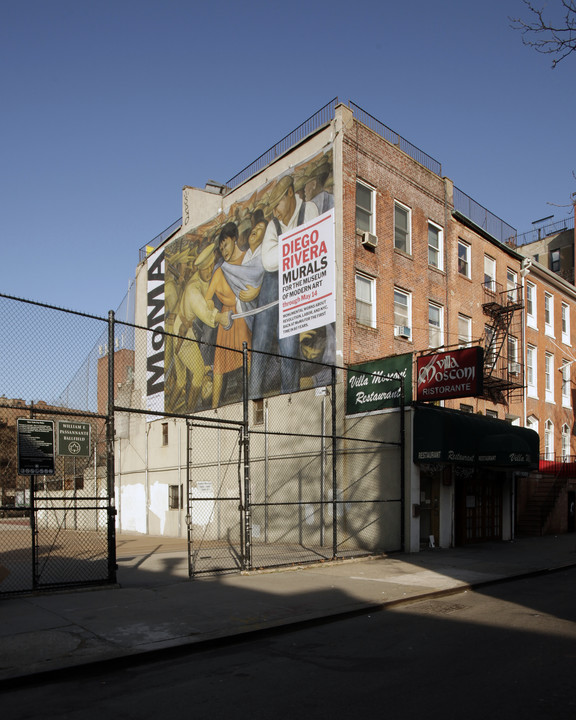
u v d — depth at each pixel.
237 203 24.56
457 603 10.49
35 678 6.20
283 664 6.82
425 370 17.50
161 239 30.31
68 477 28.70
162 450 27.48
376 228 21.25
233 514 22.73
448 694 5.70
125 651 6.94
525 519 25.12
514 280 29.42
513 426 21.31
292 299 21.30
